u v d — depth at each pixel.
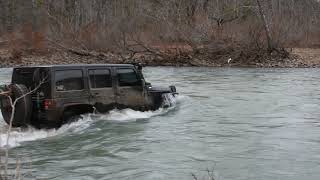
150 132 13.25
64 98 12.96
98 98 13.95
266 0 53.50
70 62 42.91
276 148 11.61
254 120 15.25
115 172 9.65
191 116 15.77
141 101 15.38
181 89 23.58
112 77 14.47
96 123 13.90
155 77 30.58
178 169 9.84
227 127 14.12
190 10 54.38
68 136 12.68
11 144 11.76
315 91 22.77
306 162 10.38
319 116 16.02
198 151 11.31
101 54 44.84
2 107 12.90
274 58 42.47
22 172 9.53
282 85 25.47
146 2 54.56
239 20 47.78
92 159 10.59
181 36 45.34
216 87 24.56
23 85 12.74
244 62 42.25
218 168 9.93
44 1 56.03
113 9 57.06
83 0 60.34
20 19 51.00
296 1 59.84
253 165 10.16
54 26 50.03
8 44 46.59
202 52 43.31
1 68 38.84
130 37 46.22
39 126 12.71
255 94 21.61
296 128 14.00
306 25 54.25
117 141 12.18
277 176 9.40
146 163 10.29
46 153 11.03
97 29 47.91
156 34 46.28
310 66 40.19
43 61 42.84
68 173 9.56
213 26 46.38
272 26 43.41
